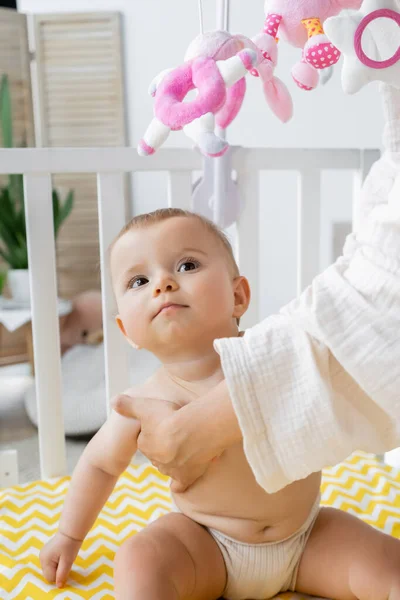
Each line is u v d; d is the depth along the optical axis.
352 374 0.59
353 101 1.81
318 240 1.33
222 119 0.87
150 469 1.16
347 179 1.93
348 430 0.60
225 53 0.72
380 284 0.60
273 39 0.77
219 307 0.79
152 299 0.77
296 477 0.61
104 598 0.82
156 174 2.50
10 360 2.62
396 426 0.60
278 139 1.95
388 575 0.75
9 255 2.36
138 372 1.92
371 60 0.60
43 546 0.89
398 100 0.66
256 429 0.60
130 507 1.04
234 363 0.60
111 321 1.15
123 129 2.63
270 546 0.80
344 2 0.74
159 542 0.77
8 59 2.62
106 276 1.14
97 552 0.92
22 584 0.84
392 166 0.68
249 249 1.26
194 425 0.63
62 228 2.77
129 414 0.70
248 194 1.23
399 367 0.57
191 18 2.33
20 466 1.72
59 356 1.13
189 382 0.81
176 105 0.66
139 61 2.53
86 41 2.57
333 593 0.80
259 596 0.83
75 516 0.86
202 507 0.80
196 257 0.80
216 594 0.82
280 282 2.11
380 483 1.09
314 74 0.79
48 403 1.14
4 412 2.14
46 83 2.65
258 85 1.95
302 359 0.60
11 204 2.30
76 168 1.08
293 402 0.60
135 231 0.82
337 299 0.61
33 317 1.11
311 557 0.81
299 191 1.30
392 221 0.61
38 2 2.64
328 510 0.86
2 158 1.04
